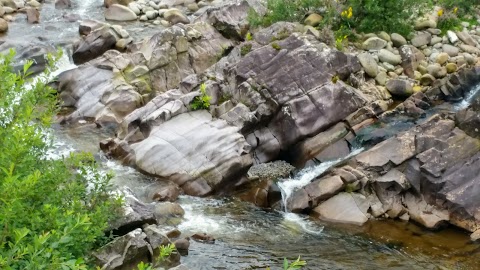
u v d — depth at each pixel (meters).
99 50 20.02
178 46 18.70
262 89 15.81
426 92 17.03
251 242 12.06
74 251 8.09
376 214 13.14
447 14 19.69
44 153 9.80
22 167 7.44
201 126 15.03
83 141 16.03
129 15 23.48
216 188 14.06
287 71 16.03
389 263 11.54
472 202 12.63
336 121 15.46
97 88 17.86
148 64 18.34
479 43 19.19
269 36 17.36
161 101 15.87
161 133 14.95
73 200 8.60
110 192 11.23
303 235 12.50
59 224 7.00
